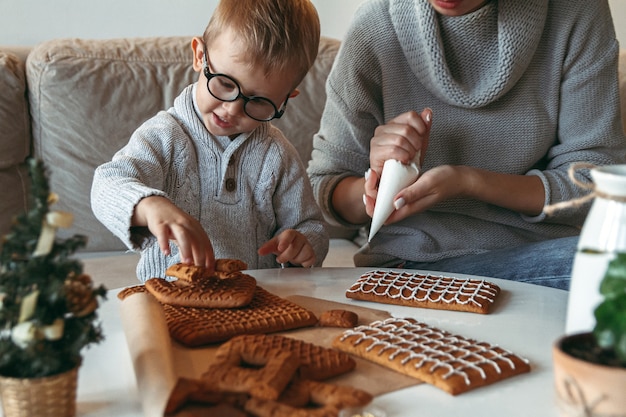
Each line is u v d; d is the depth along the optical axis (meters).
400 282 1.09
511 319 0.98
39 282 0.63
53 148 1.92
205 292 0.98
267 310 0.96
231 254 1.37
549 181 1.40
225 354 0.77
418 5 1.40
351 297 1.06
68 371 0.66
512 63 1.39
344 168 1.54
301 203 1.44
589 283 0.67
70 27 2.39
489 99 1.42
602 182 0.66
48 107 1.92
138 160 1.28
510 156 1.47
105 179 1.21
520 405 0.72
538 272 1.29
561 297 1.08
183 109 1.38
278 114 1.32
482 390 0.75
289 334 0.91
